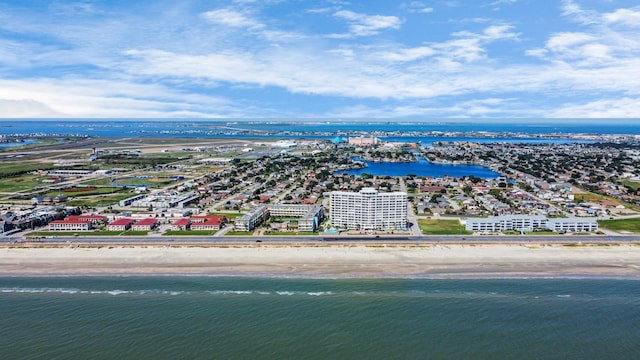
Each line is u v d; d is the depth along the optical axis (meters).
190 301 194.38
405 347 159.62
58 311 186.00
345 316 180.75
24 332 169.75
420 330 170.38
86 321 177.50
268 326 173.25
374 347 159.75
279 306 189.38
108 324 175.12
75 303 193.38
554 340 164.50
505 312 184.38
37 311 186.12
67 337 166.12
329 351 157.50
